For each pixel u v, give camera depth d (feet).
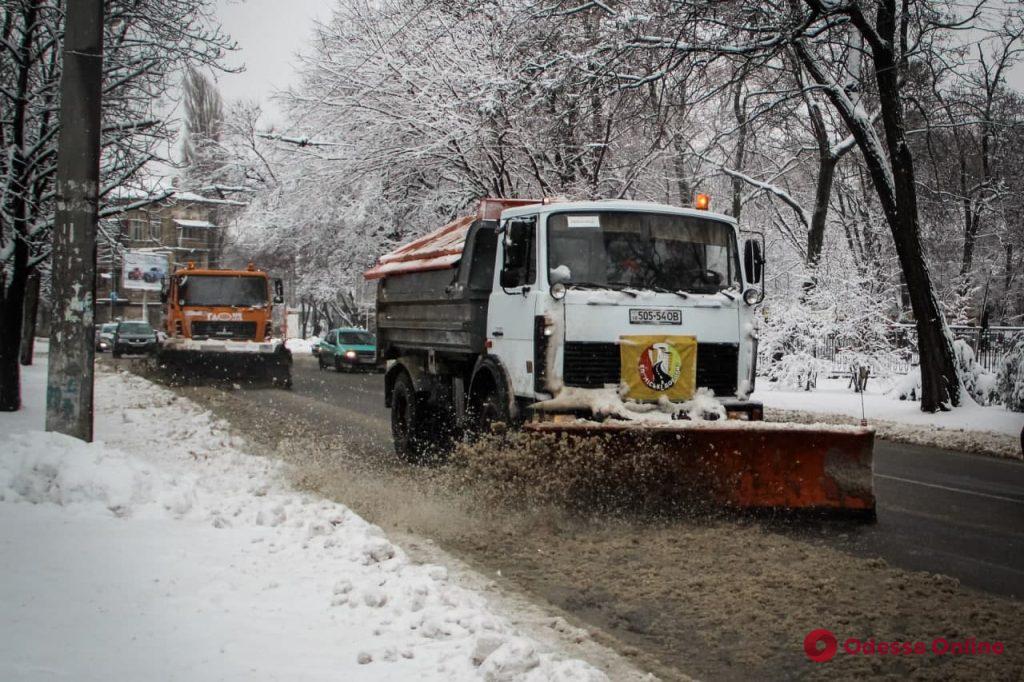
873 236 93.91
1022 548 23.24
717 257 29.48
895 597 18.48
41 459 24.68
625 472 24.73
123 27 47.29
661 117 65.10
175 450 35.04
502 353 29.66
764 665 14.98
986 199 110.22
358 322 156.04
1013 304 139.44
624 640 16.11
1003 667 14.80
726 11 57.16
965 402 56.13
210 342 77.51
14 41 45.83
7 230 47.01
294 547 19.92
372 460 37.04
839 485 25.63
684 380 27.71
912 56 62.28
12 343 46.34
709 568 20.49
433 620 14.85
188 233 226.99
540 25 71.51
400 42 86.38
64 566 17.90
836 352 75.82
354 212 98.94
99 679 12.35
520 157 83.51
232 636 14.35
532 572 20.31
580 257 28.04
